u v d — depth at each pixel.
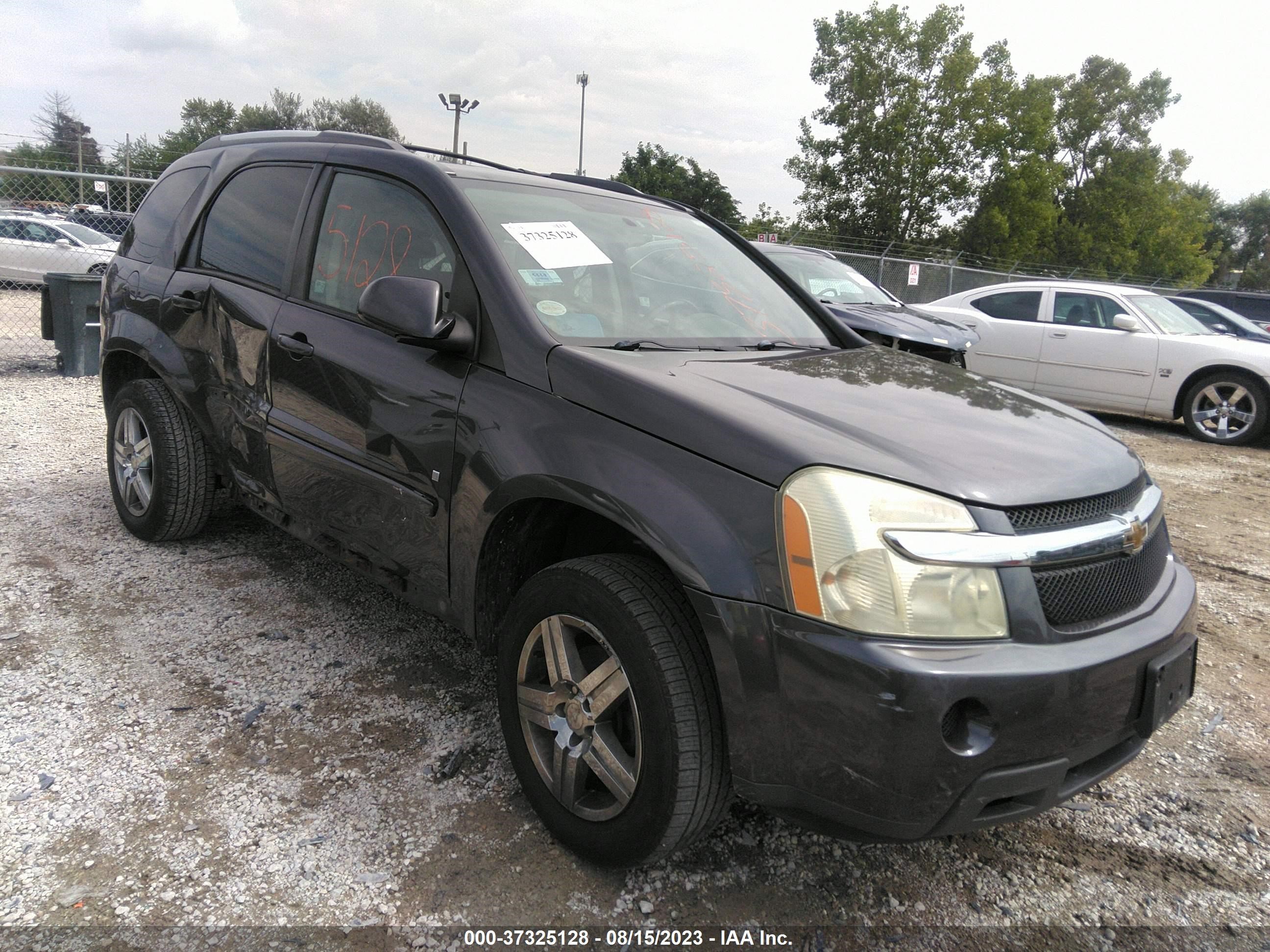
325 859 2.13
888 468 1.85
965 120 37.78
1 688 2.76
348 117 59.44
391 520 2.65
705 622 1.85
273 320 3.12
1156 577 2.17
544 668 2.28
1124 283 33.00
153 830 2.19
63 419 6.46
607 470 2.04
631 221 3.19
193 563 3.88
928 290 20.52
